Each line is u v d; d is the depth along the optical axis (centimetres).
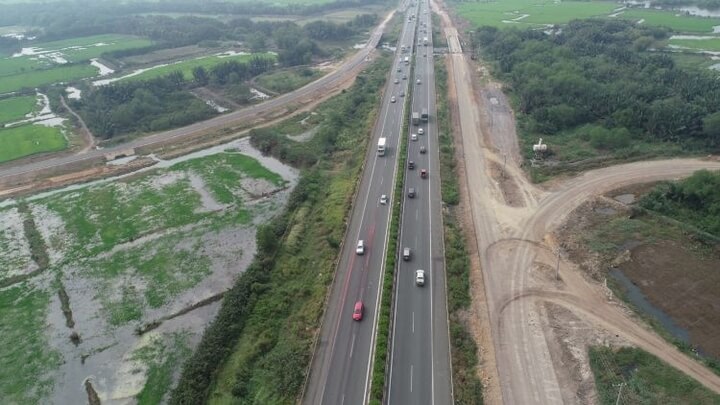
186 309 8969
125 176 14125
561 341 7738
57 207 12612
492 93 18400
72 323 8806
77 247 10931
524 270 9312
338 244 10019
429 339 7706
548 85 16650
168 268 10088
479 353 7588
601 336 7775
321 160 14188
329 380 7119
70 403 7325
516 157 13588
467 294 8738
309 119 17800
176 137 16525
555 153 13612
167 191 13138
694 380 6925
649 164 12569
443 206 11281
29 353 8225
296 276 9388
